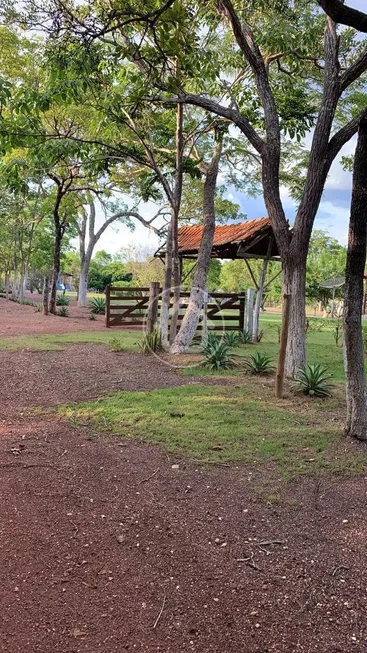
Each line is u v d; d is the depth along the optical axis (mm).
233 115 8039
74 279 56031
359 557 2988
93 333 13211
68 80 7430
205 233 10742
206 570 2787
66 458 4375
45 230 28609
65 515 3344
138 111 9844
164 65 7363
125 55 6746
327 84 7414
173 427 5309
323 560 2941
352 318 5016
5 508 3381
